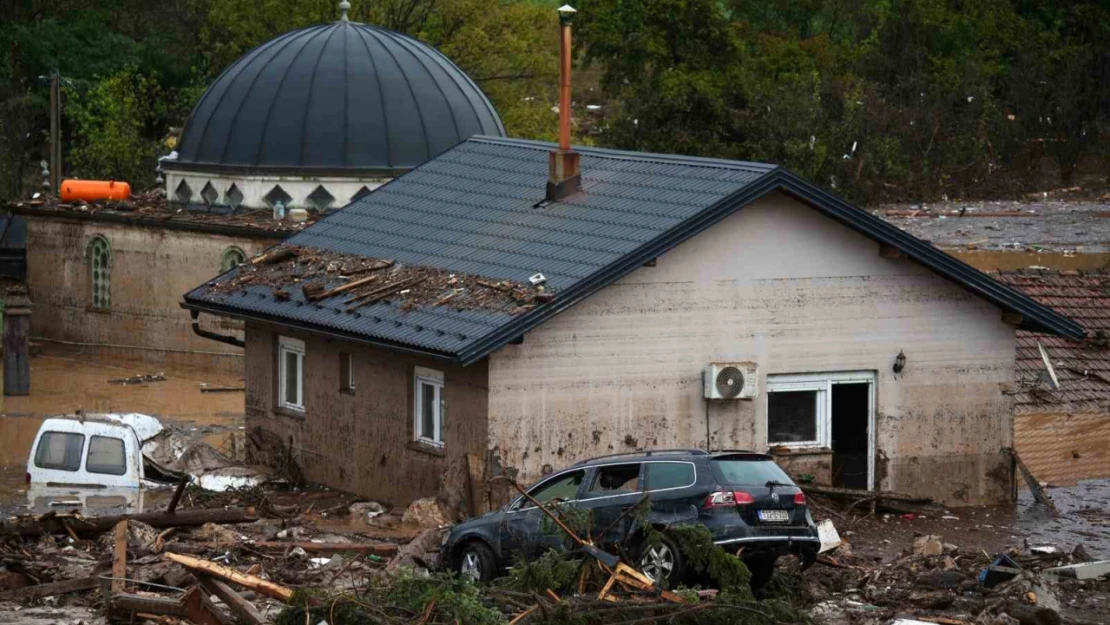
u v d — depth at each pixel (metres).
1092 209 86.06
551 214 29.91
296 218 47.22
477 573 21.14
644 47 91.81
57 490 28.44
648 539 18.95
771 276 27.86
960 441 29.25
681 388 27.41
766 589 19.84
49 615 19.64
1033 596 20.20
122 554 21.50
